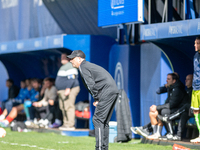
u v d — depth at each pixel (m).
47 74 39.34
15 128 32.62
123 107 25.92
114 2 26.64
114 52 30.22
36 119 35.22
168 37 23.06
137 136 28.62
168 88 24.02
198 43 20.92
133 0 25.30
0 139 26.27
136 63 29.08
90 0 33.22
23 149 21.34
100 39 31.81
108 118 18.02
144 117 27.91
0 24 43.97
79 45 31.22
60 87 30.53
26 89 38.53
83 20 34.38
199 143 21.55
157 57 26.64
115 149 21.61
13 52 36.56
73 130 30.56
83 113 31.25
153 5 28.31
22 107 28.88
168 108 23.48
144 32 24.45
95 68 17.67
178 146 19.19
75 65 18.11
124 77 29.19
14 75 42.47
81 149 21.56
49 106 33.59
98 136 17.38
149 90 27.41
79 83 33.72
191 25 21.81
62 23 36.41
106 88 17.50
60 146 22.91
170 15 26.53
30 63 41.03
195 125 22.83
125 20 25.83
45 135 29.78
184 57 26.00
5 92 46.75
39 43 33.34
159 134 24.08
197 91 21.27
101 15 27.61
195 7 24.92
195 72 21.31
